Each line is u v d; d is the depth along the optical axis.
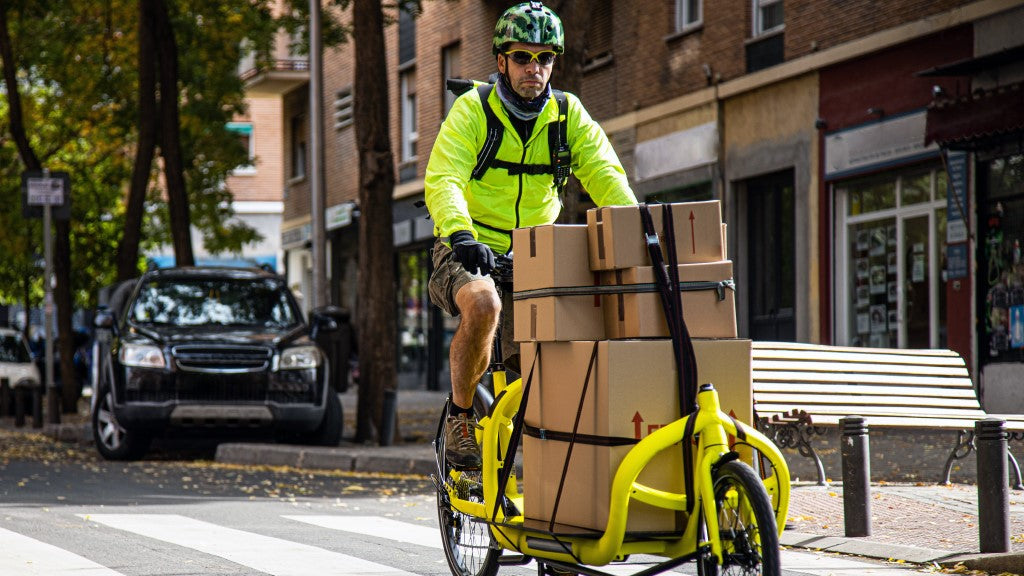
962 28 16.28
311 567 6.91
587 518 4.71
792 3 19.42
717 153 21.12
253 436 17.05
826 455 12.48
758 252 20.94
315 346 15.55
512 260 5.36
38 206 21.25
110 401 14.95
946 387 10.51
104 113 26.00
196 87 24.83
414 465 13.17
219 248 28.39
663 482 4.59
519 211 5.44
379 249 16.06
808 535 7.93
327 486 11.96
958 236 16.31
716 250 4.71
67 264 24.53
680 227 4.70
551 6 13.62
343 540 8.03
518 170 5.38
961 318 16.31
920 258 17.33
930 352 10.63
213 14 24.47
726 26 20.89
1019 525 8.00
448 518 6.06
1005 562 6.72
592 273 4.82
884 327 18.02
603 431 4.60
